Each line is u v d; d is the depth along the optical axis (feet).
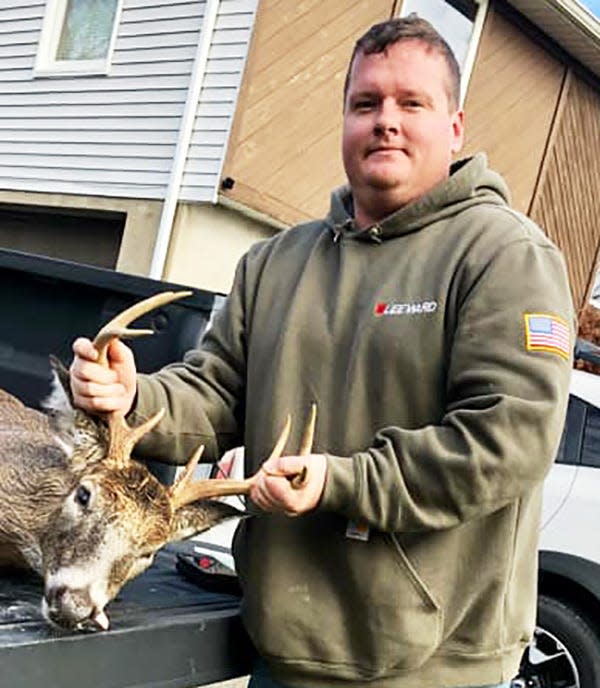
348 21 34.40
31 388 13.12
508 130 41.75
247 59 32.01
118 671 7.57
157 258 32.53
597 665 17.43
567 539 17.85
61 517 8.01
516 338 7.59
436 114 8.71
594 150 46.32
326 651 8.06
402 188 8.62
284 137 33.24
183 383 9.16
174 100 33.86
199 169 32.48
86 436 8.25
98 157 35.81
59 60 38.29
